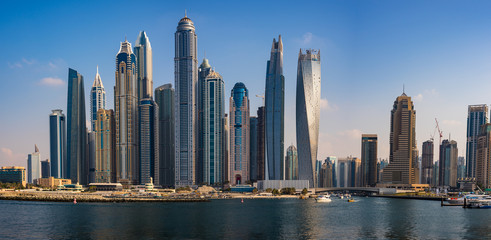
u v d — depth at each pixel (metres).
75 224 175.75
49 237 142.88
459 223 188.88
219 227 171.75
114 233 152.25
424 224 185.25
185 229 164.25
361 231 162.25
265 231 161.50
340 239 143.50
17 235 146.12
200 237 146.00
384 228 171.25
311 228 171.00
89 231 156.12
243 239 143.00
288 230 164.62
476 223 188.62
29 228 162.62
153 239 140.62
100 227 167.12
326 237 147.88
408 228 171.25
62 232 153.12
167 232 155.75
